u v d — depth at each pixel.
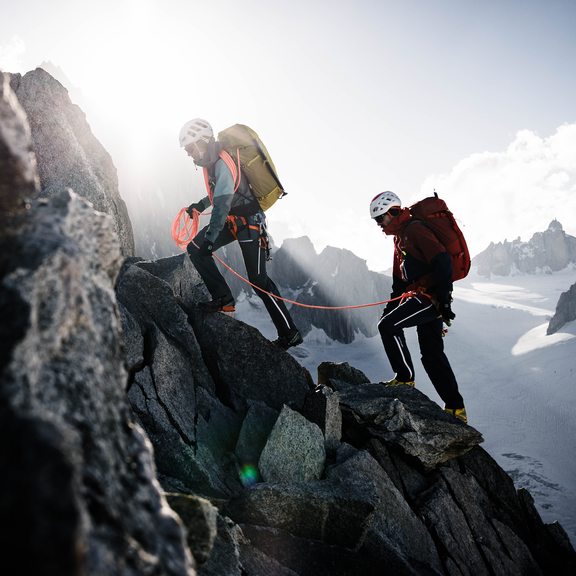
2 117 1.16
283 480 4.07
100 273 1.59
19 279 1.09
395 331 5.53
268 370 5.18
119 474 1.18
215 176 4.89
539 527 5.76
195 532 1.70
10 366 0.96
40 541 0.73
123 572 0.93
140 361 4.35
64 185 5.00
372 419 5.17
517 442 96.44
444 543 4.63
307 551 3.50
